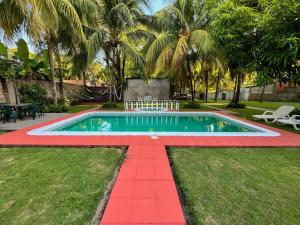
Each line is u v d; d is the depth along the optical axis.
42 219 2.37
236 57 9.16
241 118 10.04
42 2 8.05
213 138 5.88
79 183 3.21
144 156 4.39
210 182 3.30
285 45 7.04
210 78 28.05
